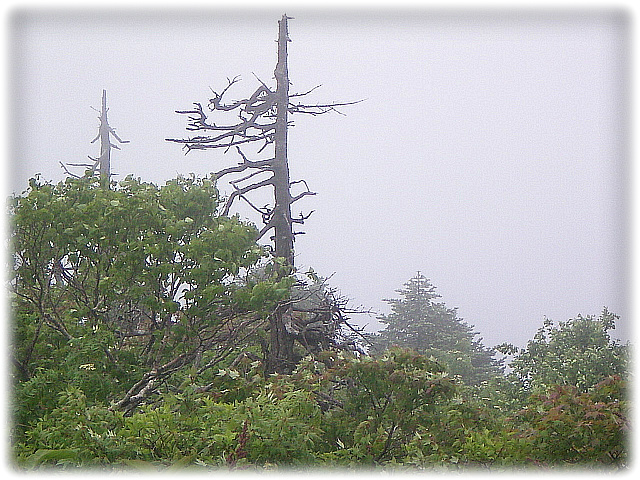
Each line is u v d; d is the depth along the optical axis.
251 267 39.78
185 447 25.00
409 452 30.88
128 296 37.72
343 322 49.81
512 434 28.86
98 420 25.98
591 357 64.56
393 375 32.44
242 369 39.50
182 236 38.38
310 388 34.47
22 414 32.44
